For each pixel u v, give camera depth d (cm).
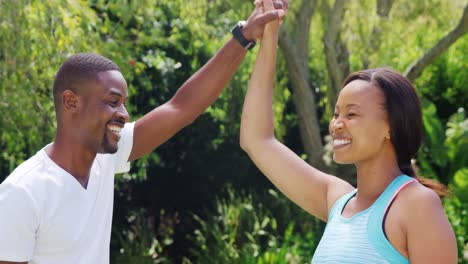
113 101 263
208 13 873
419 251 229
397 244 232
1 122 695
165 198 1067
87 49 691
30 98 677
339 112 249
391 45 935
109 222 272
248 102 290
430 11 901
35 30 661
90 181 265
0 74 666
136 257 923
